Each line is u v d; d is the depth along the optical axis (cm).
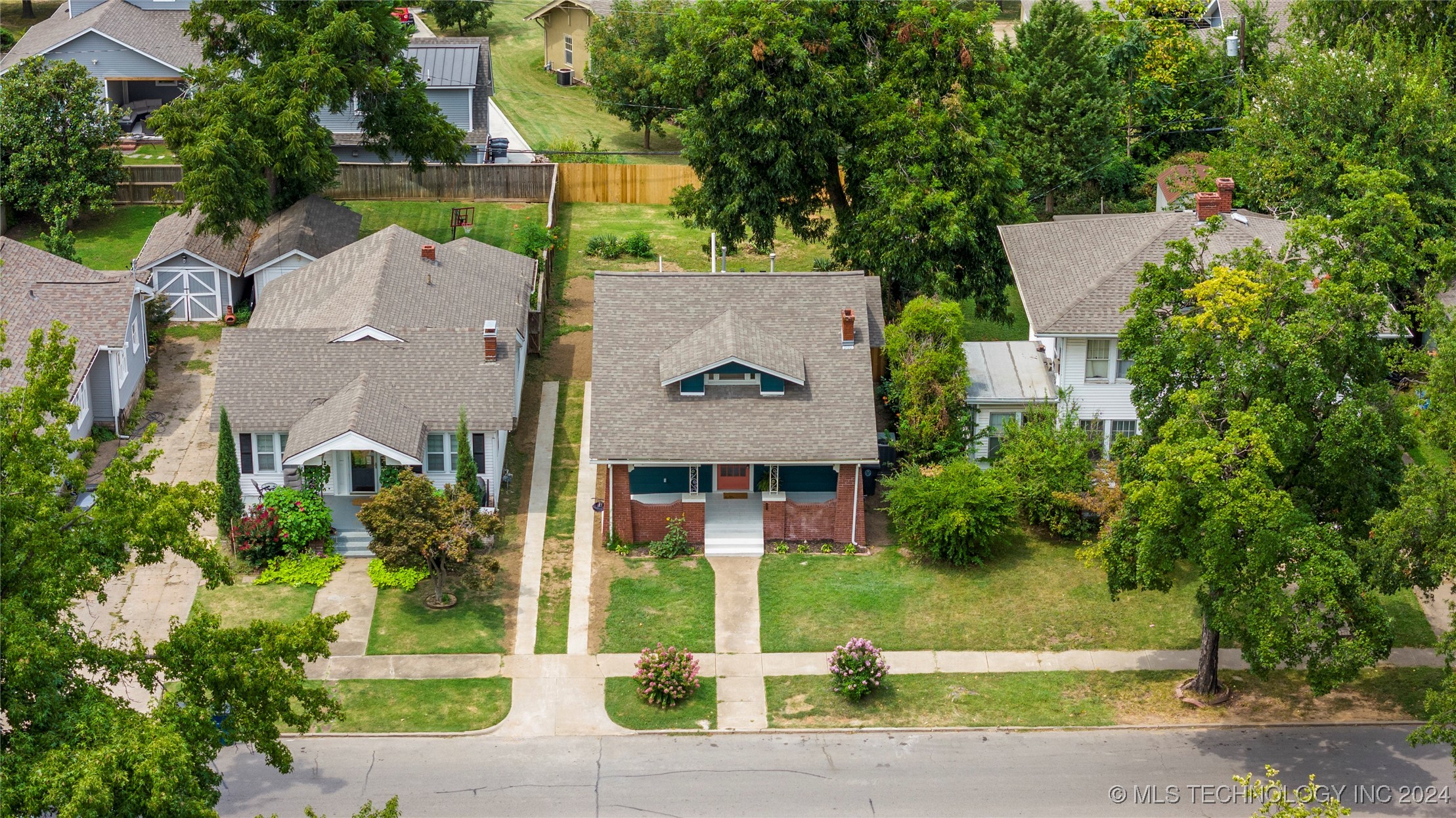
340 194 7694
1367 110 6062
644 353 5138
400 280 5653
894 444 5191
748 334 5106
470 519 4678
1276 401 3844
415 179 7694
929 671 4428
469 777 3962
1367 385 3978
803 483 5103
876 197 5812
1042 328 5106
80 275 5653
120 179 7094
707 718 4228
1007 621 4641
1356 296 3847
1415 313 5512
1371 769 4044
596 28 8762
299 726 3297
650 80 8388
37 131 6662
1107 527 4406
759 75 5684
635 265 7056
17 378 4891
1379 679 4416
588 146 8581
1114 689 4366
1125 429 5266
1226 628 3828
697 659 4456
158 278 6141
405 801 3862
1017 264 5612
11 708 2798
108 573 3091
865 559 4944
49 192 6656
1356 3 7438
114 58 7819
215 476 5131
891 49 5975
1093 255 5450
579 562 4878
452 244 6184
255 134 6181
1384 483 3994
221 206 5972
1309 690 4366
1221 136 8012
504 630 4550
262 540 4731
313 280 5850
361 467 5056
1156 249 5303
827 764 4047
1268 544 3681
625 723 4203
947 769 4034
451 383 5128
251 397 5031
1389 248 4022
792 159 5819
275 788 3884
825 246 7356
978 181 5831
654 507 4956
